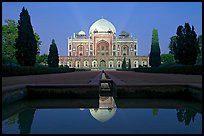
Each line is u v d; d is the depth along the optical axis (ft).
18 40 88.02
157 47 139.64
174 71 99.45
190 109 24.85
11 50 129.08
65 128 16.40
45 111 23.98
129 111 23.86
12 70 68.44
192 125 17.19
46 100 33.01
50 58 145.07
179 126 16.89
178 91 34.73
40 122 18.34
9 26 136.15
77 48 313.53
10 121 18.74
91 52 311.88
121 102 31.37
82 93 34.42
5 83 38.99
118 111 23.90
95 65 288.51
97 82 40.68
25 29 88.02
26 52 87.66
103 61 290.35
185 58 93.91
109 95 46.29
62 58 287.28
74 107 27.25
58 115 21.52
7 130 15.76
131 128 16.35
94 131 15.51
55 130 15.76
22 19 88.22
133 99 34.12
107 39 308.40
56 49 146.41
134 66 284.82
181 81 44.86
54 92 34.42
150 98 34.58
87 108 26.25
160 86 34.86
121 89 34.78
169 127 16.58
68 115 21.58
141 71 158.92
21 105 28.86
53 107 27.12
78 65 287.89
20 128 16.37
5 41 133.59
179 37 95.55
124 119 19.51
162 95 34.78
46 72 110.01
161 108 25.85
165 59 227.61
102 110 24.72
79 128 16.37
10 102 27.14
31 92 34.37
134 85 34.83
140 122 18.29
